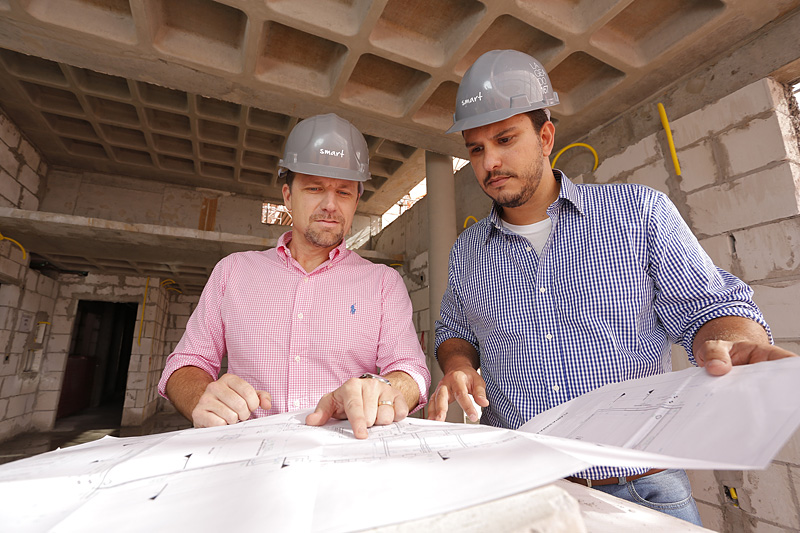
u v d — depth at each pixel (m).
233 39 2.16
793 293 1.53
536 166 0.92
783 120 1.66
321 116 1.09
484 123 0.90
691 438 0.32
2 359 4.32
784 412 0.30
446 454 0.32
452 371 0.83
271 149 4.13
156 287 5.95
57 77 3.11
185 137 3.88
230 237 3.72
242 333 0.98
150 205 4.82
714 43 1.85
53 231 3.53
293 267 1.04
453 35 2.04
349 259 1.09
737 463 0.26
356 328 0.98
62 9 1.86
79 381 6.78
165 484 0.30
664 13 1.90
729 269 1.73
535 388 0.91
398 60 2.09
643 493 0.79
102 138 3.90
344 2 1.93
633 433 0.39
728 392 0.37
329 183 1.03
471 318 1.08
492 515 0.21
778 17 1.71
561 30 1.86
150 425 5.67
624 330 0.86
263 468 0.32
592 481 0.81
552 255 0.94
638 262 0.86
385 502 0.24
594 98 2.25
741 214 1.72
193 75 2.18
